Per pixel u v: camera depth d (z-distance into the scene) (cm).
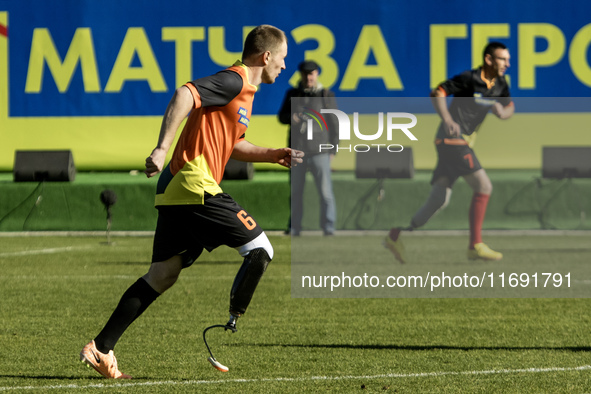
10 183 4925
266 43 1495
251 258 1464
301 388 1410
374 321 2164
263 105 4872
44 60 5006
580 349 1780
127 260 3581
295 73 4850
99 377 1503
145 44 4975
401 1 4803
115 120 5009
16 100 5016
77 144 5022
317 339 1902
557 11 4769
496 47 3428
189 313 2272
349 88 4847
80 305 2406
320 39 4841
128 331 1998
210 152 1460
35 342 1859
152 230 4912
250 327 2069
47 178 4903
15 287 2775
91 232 4903
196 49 4950
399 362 1644
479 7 4781
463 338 1916
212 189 1452
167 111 1382
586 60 4778
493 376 1508
